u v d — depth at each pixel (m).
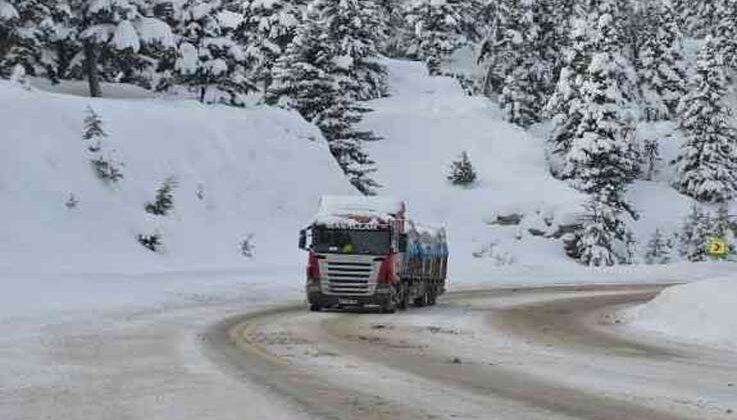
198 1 60.75
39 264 35.62
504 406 12.46
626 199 87.88
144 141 51.12
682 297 30.12
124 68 59.97
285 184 59.47
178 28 60.47
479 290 50.25
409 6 114.69
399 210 33.41
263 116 63.34
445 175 80.62
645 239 81.50
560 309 37.44
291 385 13.95
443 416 11.55
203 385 13.77
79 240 40.62
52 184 43.06
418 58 113.00
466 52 119.69
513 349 20.95
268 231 54.19
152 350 18.36
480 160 83.94
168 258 43.94
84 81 62.88
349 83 75.00
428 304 38.84
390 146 84.31
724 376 16.59
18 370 15.00
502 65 104.25
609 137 80.44
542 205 77.12
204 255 46.34
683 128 94.00
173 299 32.97
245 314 29.19
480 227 74.38
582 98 82.19
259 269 45.44
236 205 54.28
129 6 53.47
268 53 81.00
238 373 15.17
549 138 89.38
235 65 63.19
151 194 48.12
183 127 55.06
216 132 57.34
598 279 62.84
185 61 59.81
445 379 15.14
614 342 23.56
